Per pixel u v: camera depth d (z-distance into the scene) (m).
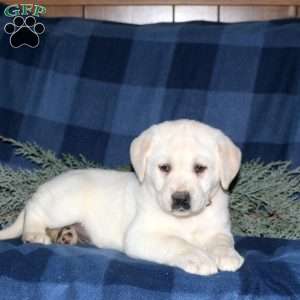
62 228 1.09
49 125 1.31
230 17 1.42
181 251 0.91
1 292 0.83
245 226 1.12
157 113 1.30
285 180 1.13
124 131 1.30
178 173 0.95
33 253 0.90
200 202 0.95
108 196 1.08
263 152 1.25
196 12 1.43
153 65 1.33
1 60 1.33
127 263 0.89
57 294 0.83
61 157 1.30
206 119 1.28
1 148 1.29
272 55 1.30
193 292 0.81
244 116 1.28
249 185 1.11
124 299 0.81
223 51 1.31
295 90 1.27
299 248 0.97
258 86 1.29
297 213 1.10
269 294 0.81
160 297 0.81
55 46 1.35
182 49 1.33
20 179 1.16
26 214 1.09
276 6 1.41
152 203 1.00
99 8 1.44
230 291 0.81
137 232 0.98
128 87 1.32
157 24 1.37
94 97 1.32
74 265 0.86
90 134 1.31
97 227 1.08
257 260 0.90
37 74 1.33
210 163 0.97
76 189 1.09
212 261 0.88
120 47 1.34
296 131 1.25
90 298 0.82
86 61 1.34
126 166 1.23
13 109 1.31
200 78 1.30
